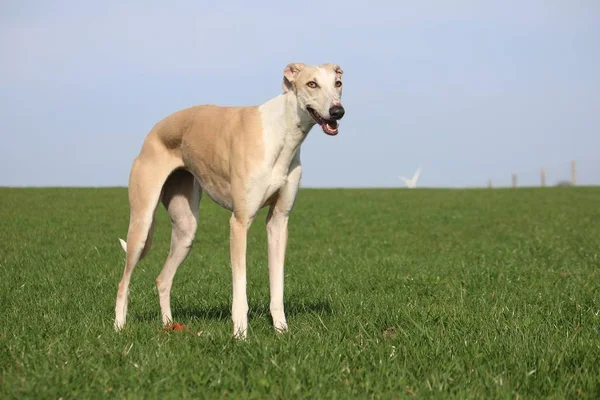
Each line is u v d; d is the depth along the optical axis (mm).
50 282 10086
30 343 5625
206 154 6812
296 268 12289
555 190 37719
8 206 23828
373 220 22828
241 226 6449
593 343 5535
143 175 7137
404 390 4469
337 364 4969
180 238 7500
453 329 6219
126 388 4562
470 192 36281
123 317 7020
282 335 5938
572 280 9797
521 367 4883
